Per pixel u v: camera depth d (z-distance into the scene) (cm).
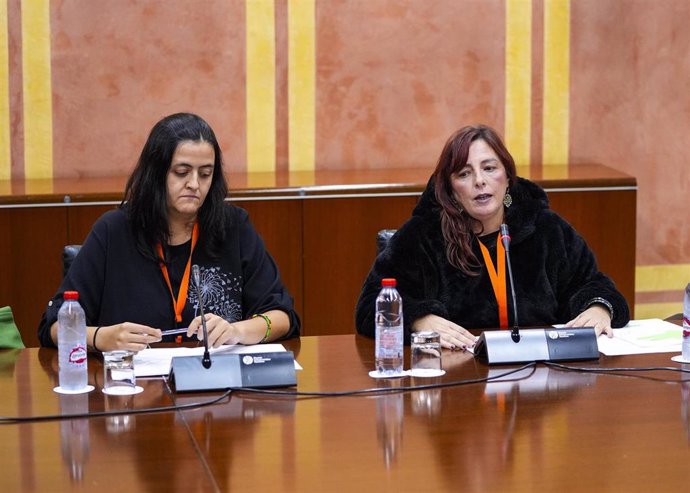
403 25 729
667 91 761
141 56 703
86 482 278
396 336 379
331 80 727
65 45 695
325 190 650
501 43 740
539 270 449
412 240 447
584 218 679
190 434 315
